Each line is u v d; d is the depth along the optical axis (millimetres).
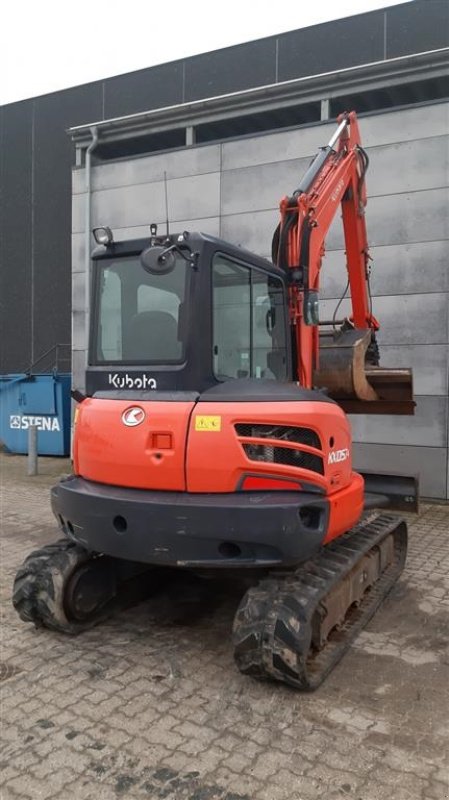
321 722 3021
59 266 13172
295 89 8688
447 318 7781
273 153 8773
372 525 4852
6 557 5730
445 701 3232
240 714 3094
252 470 3258
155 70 11328
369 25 9281
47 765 2682
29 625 4219
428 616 4387
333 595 3742
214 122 9469
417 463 8023
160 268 3281
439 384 7855
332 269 8406
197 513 3205
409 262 7961
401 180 7977
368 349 6094
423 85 8234
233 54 10414
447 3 8773
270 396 3395
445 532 6578
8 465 10906
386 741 2861
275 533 3137
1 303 13906
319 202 4730
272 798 2463
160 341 3590
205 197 9297
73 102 12578
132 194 9891
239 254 3746
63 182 12969
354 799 2455
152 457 3377
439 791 2504
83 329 10594
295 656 3109
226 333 3699
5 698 3254
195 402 3381
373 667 3617
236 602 4660
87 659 3709
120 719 3049
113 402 3623
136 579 4691
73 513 3650
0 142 13672
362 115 8133
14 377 11922
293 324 4465
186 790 2514
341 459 3758
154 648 3867
